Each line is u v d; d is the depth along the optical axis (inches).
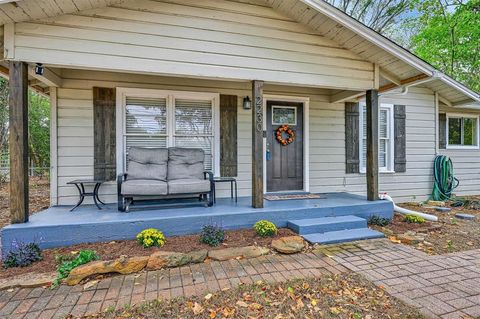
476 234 169.2
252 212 166.6
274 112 238.4
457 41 425.7
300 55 177.6
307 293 96.0
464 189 316.2
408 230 172.9
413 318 82.3
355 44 180.4
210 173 185.6
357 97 244.7
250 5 168.2
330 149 252.4
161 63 153.5
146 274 110.7
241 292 96.2
